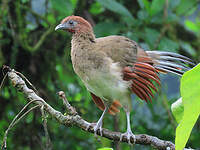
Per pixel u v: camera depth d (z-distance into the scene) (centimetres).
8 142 1116
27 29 1370
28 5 1350
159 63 968
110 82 859
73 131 1159
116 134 738
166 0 1229
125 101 891
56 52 1322
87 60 867
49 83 1290
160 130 1169
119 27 1190
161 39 1218
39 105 666
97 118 1171
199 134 1159
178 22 1495
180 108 597
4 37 1289
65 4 1165
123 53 875
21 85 680
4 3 1209
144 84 872
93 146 1159
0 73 1215
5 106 1204
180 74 952
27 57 1275
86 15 1323
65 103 707
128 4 1465
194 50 1516
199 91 401
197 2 1424
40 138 1138
